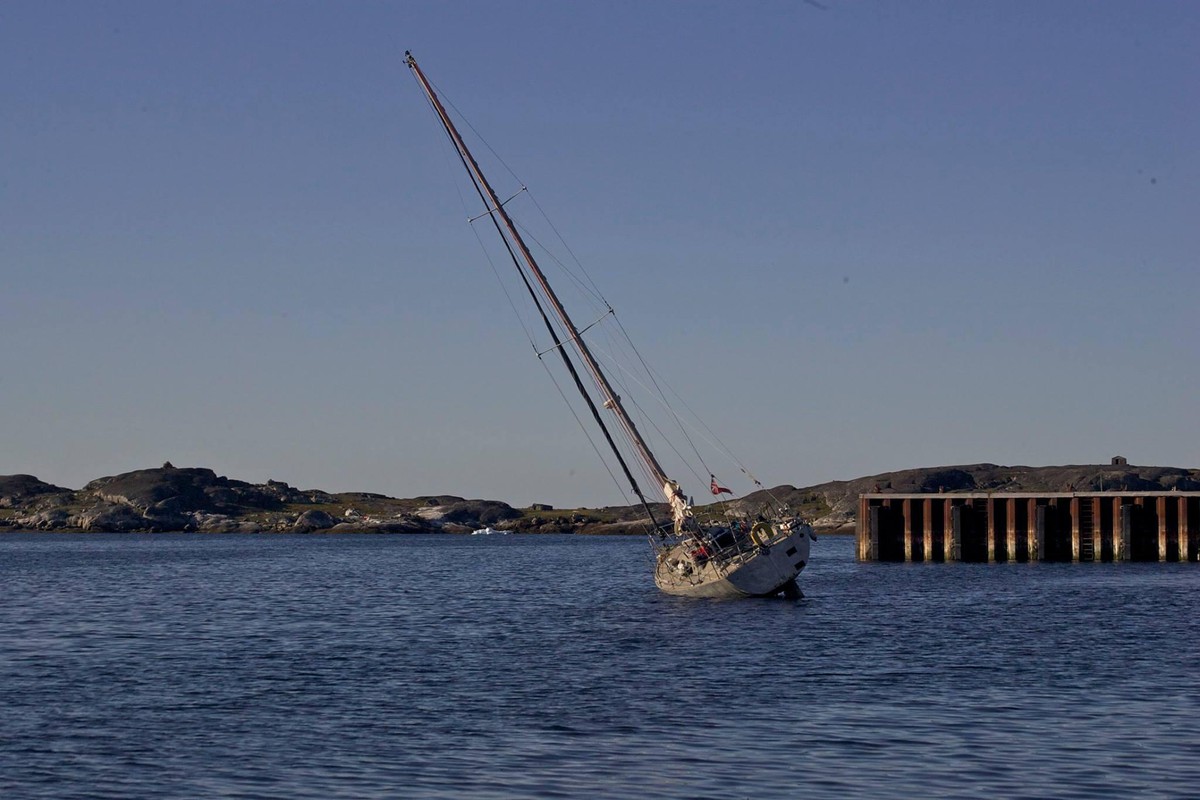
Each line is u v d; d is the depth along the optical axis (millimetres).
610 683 39406
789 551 65625
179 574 111188
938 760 28188
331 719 33719
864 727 31797
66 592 85625
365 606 72500
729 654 46062
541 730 31938
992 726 31719
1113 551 96875
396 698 37000
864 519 103000
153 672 43062
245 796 25812
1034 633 51750
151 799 25641
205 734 31797
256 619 63938
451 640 52562
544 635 53781
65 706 36000
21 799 25625
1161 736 30375
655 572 70250
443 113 65562
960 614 59906
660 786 26297
